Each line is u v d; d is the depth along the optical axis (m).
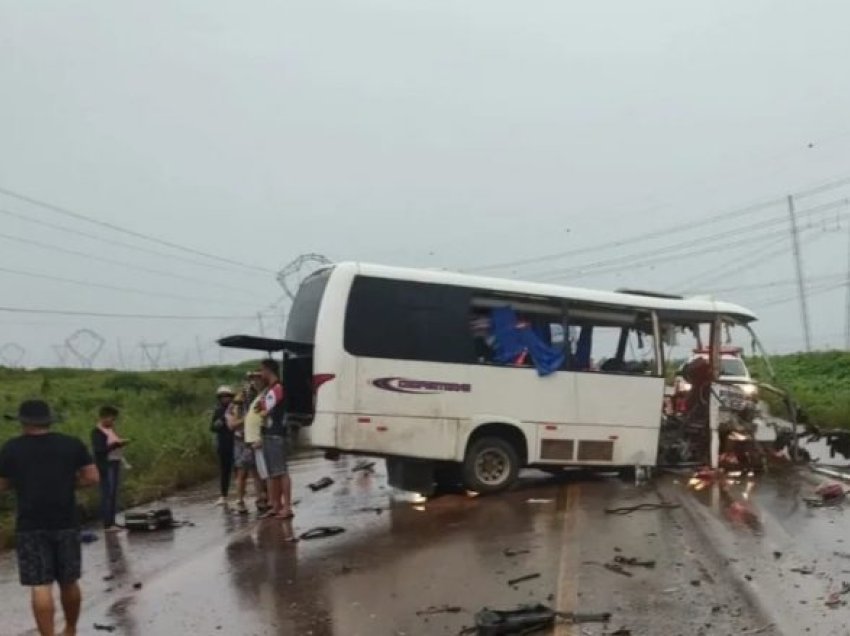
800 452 16.38
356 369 12.19
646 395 14.17
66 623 6.75
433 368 12.64
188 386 31.83
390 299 12.52
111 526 11.80
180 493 15.60
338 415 12.02
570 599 7.26
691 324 14.95
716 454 14.81
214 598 7.94
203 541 10.77
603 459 13.79
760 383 16.33
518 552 9.12
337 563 9.00
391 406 12.33
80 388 30.88
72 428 18.66
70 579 6.60
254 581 8.46
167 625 7.18
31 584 6.45
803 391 29.97
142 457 16.86
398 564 8.83
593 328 13.94
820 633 6.28
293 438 12.61
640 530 10.05
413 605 7.36
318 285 12.75
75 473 6.71
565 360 13.62
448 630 6.65
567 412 13.55
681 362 16.02
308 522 11.61
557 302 13.65
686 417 15.12
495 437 13.08
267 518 11.93
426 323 12.69
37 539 6.46
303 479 17.11
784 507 11.54
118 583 8.77
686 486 13.62
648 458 14.14
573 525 10.45
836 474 14.54
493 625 6.37
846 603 6.97
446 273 13.02
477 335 13.03
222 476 13.88
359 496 14.05
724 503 11.91
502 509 11.85
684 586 7.59
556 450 13.44
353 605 7.43
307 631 6.78
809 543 9.23
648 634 6.32
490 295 13.13
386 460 13.28
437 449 12.59
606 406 13.84
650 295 14.88
